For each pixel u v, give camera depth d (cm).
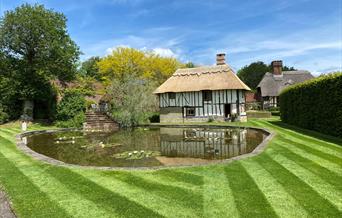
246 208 480
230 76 2894
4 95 2611
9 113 2709
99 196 555
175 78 3119
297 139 1179
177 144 1412
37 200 544
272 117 2936
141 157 1093
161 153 1170
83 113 2580
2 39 2419
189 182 623
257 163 775
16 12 2402
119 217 463
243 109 2809
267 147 1009
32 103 2711
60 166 796
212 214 462
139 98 2545
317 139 1161
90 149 1302
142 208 493
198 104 2909
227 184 603
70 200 539
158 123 2781
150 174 688
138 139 1644
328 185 575
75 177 684
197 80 2992
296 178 627
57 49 2473
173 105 3000
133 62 4116
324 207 472
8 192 595
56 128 2319
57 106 2612
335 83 1177
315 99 1410
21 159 922
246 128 1961
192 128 2222
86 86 3378
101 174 700
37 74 2502
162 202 516
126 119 2450
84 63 5350
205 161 988
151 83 2891
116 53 4075
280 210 467
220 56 3180
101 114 2633
